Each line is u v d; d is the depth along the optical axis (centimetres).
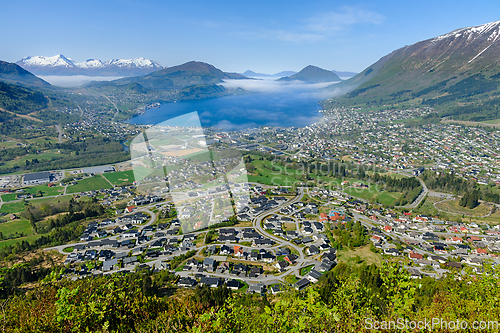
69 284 1825
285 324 1591
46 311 1677
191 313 1852
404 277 1605
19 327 1658
